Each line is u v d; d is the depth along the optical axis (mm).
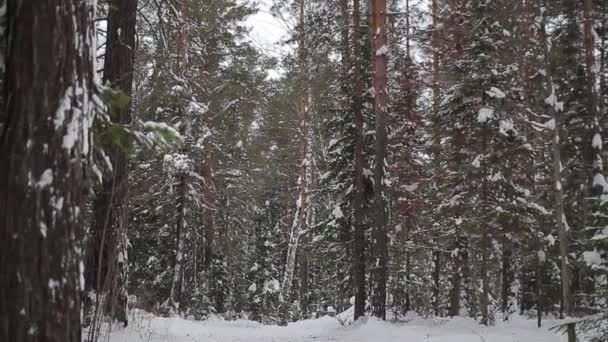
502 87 17234
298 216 24734
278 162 27375
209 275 25328
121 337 8961
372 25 17031
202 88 19250
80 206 4359
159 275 23594
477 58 17250
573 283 15773
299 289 31656
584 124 15508
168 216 22078
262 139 25375
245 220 25500
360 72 18188
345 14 17500
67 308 4141
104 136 5020
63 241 4148
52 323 4027
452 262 21828
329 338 14367
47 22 4266
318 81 18781
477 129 17484
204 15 18172
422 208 19984
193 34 18938
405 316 20531
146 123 4996
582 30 15391
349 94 18422
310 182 26234
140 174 16500
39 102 4172
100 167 5184
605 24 15922
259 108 23703
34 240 4016
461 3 17562
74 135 4273
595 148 13867
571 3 14172
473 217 16734
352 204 19438
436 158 20078
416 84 18875
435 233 21031
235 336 13570
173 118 18656
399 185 20219
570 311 10539
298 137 25203
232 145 22500
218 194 23281
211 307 25203
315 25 17547
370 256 18094
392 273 19938
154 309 18562
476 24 17000
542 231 16703
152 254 23641
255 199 26359
